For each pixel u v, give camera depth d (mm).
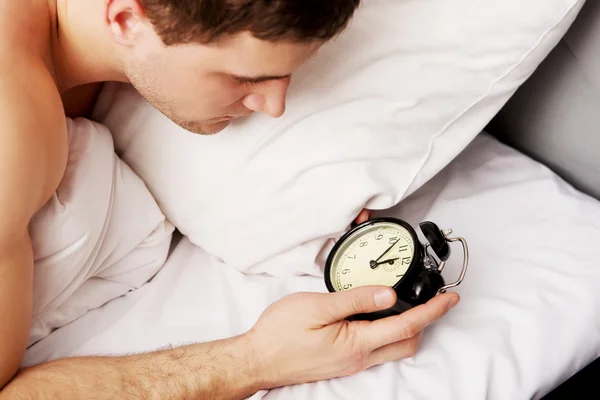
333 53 1028
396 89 1034
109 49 990
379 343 940
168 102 973
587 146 1153
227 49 844
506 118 1271
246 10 784
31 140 893
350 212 1061
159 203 1173
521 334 995
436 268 956
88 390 942
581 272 1045
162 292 1152
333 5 811
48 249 979
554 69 1130
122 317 1117
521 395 951
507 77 1040
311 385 1002
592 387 981
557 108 1163
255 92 937
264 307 1099
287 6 779
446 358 983
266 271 1159
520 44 1007
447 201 1195
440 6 1009
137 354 1003
